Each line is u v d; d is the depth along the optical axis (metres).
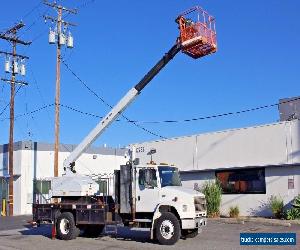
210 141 26.56
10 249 14.99
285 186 23.17
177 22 16.95
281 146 23.28
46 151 37.97
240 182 25.27
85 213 17.23
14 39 34.97
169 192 15.52
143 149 30.17
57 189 18.67
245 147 24.83
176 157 28.28
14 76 34.91
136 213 16.22
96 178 18.23
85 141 18.84
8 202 34.97
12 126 34.62
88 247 14.97
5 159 38.47
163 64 17.23
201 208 15.66
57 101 28.75
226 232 17.98
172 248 14.08
